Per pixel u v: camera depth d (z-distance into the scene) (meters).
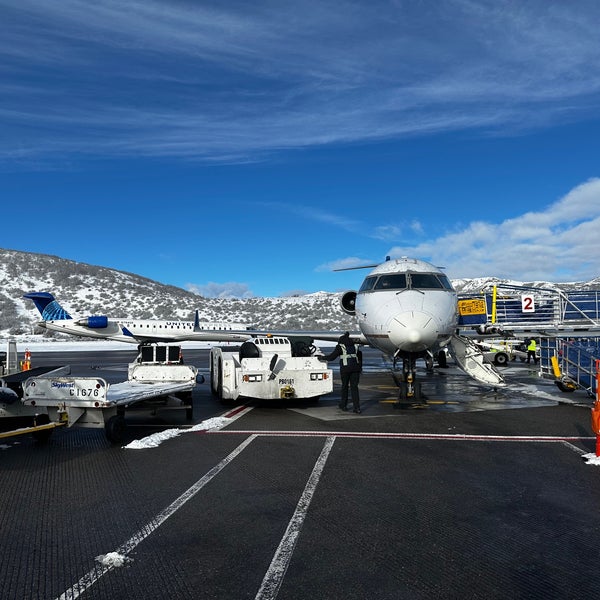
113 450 7.71
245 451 7.61
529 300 16.02
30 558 4.06
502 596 3.46
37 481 6.11
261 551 4.17
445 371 21.48
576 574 3.77
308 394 11.68
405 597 3.45
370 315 12.54
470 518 4.89
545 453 7.45
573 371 13.87
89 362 29.80
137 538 4.44
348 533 4.53
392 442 8.20
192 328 46.25
